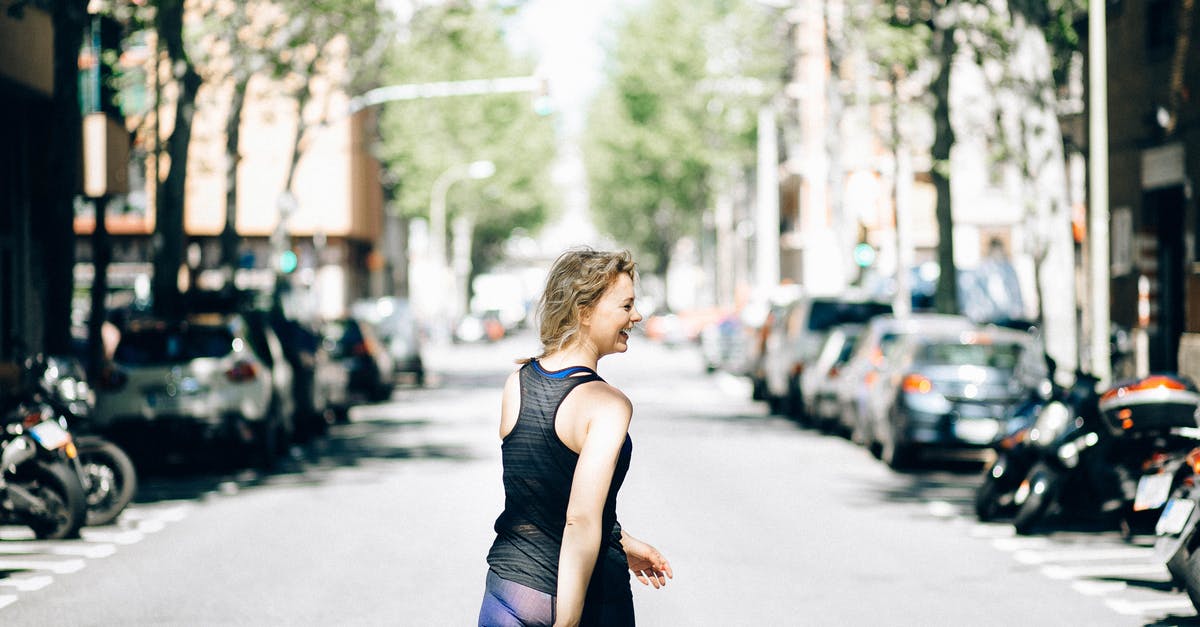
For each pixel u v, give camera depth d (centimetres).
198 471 1972
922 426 1912
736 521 1448
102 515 1408
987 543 1318
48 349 2173
